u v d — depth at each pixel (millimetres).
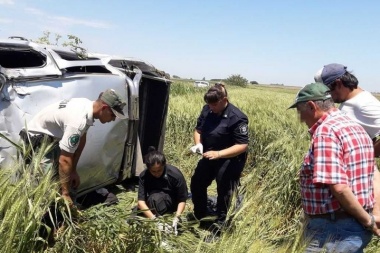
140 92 6535
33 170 3145
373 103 3631
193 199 5094
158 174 4578
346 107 3709
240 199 4887
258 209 4605
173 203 4773
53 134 3670
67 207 3086
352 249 2936
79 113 3551
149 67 6746
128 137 5387
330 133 2814
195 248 3570
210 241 3928
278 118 10781
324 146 2801
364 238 2975
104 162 4941
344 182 2746
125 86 5219
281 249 3334
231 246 3338
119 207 3461
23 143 3293
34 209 2744
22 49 4246
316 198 2977
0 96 3688
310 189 3004
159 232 3281
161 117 6652
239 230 3547
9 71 3797
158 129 6680
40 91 3963
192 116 9633
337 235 2949
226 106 4785
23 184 2904
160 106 6652
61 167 3527
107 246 3215
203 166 4965
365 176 2846
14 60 4684
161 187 4680
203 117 5098
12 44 4246
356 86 3654
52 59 4281
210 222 5082
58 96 4105
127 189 6051
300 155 6117
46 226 2881
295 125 9758
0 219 2736
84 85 4469
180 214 4570
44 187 2900
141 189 4680
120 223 3219
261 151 7840
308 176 3006
